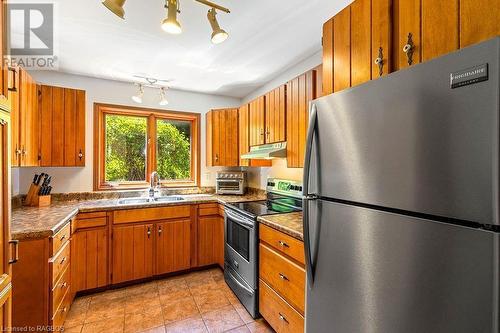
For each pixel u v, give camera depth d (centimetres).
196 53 232
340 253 100
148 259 265
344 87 128
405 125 76
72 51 226
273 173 300
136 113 325
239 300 230
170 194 335
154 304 224
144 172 334
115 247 249
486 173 58
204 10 167
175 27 133
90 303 224
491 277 57
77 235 232
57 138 247
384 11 107
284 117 222
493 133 57
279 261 174
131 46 218
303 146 196
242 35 200
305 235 116
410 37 98
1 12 108
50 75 273
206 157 356
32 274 156
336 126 102
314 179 115
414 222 73
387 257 81
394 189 79
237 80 305
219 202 297
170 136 351
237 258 235
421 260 72
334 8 166
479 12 76
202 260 295
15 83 173
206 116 356
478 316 59
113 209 248
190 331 187
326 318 108
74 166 260
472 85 61
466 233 62
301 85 199
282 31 195
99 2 158
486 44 58
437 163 68
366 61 116
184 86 329
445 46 85
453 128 64
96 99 295
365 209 89
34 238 157
